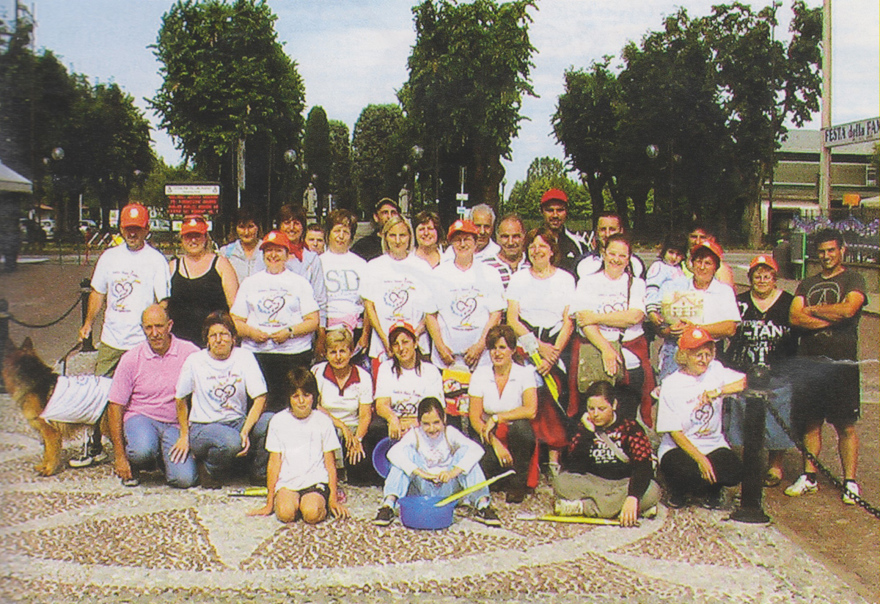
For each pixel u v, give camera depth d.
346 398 5.05
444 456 4.50
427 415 4.43
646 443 4.48
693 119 10.35
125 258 5.55
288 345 5.33
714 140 10.50
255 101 11.75
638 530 4.36
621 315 5.02
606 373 4.95
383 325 5.33
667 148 10.46
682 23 10.11
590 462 4.52
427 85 12.48
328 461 4.52
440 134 12.97
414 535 4.24
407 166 14.20
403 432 4.91
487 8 11.97
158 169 16.73
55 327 8.84
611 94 10.46
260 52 11.53
